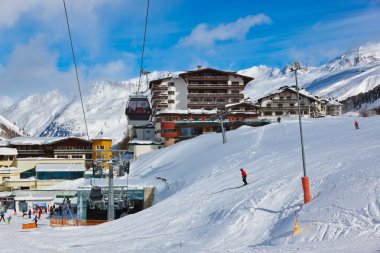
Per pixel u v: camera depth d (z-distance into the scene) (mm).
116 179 65000
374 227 14703
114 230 28641
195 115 101375
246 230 19656
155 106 115812
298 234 16234
